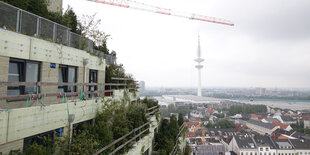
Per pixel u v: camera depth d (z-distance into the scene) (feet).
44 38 30.04
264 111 643.45
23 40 24.77
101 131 30.25
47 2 45.09
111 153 29.48
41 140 25.07
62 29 34.47
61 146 24.02
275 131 335.47
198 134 312.50
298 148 239.30
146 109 53.83
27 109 21.84
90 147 25.22
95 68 44.37
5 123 19.22
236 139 253.24
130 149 38.24
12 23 24.50
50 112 25.31
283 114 555.69
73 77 36.17
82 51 38.55
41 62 28.07
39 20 29.25
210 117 499.51
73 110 30.07
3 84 17.49
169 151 56.49
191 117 522.47
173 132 67.36
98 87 45.91
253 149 238.48
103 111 37.29
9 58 23.08
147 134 50.06
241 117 528.63
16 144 20.74
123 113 41.42
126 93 52.24
